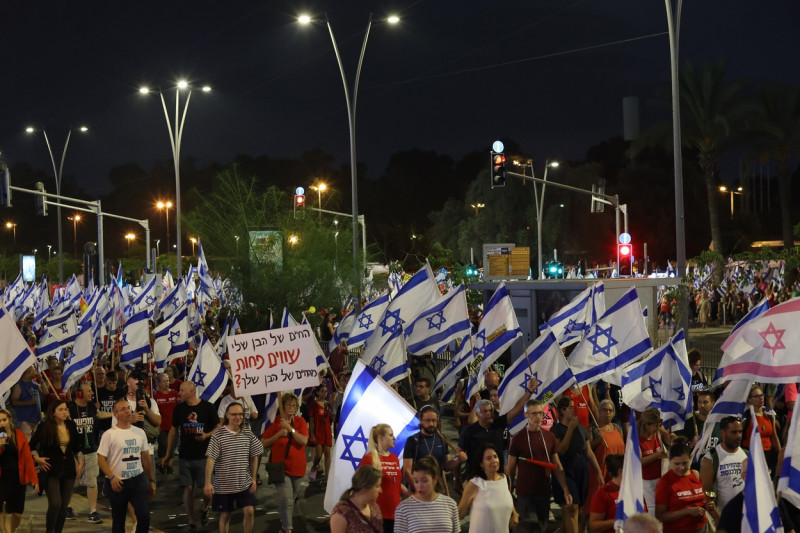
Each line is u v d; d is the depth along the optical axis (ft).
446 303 48.80
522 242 221.46
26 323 107.04
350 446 31.94
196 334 84.48
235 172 99.45
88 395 43.09
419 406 42.75
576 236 222.28
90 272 134.00
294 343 37.93
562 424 34.06
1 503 35.50
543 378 39.37
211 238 99.60
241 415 35.91
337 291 95.91
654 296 65.05
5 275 272.51
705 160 155.33
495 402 41.91
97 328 77.71
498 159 94.27
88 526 41.45
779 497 23.29
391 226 300.81
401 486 30.55
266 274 93.40
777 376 30.01
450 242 253.24
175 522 42.04
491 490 27.96
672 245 227.81
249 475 35.88
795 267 109.19
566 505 32.65
